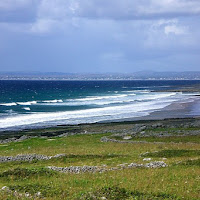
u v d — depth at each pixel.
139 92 183.50
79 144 40.97
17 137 51.91
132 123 63.66
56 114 80.56
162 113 80.69
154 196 14.36
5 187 16.81
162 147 33.72
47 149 36.75
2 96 144.00
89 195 14.36
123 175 19.12
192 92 177.12
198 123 57.34
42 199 14.42
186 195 14.43
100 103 108.94
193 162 22.70
